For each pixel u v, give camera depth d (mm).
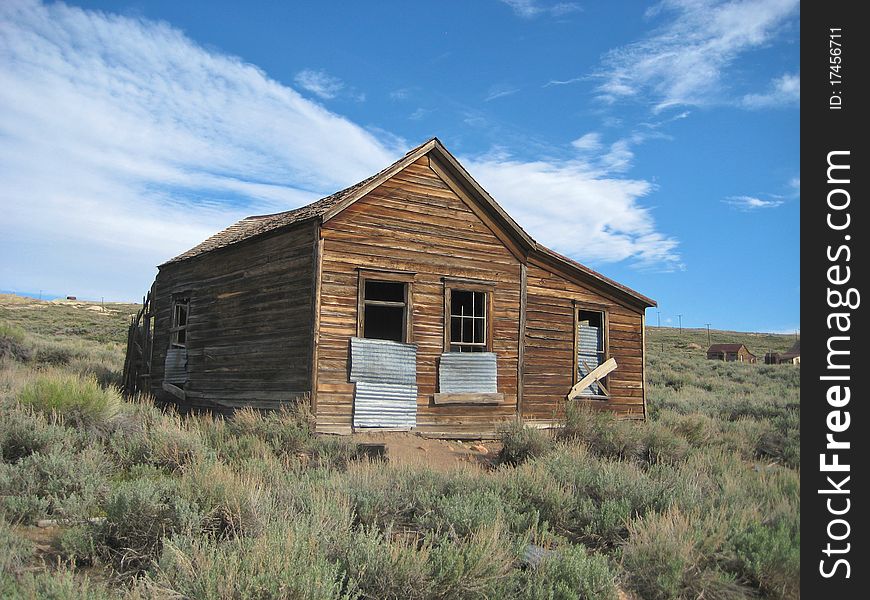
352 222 14508
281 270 15133
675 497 7875
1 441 8641
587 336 18281
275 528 5914
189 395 18078
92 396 10906
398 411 14617
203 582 4797
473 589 5418
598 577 5777
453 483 8836
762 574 4992
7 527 6059
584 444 13172
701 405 20078
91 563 5922
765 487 6027
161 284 21281
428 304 15406
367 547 5711
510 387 16422
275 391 14711
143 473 8648
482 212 16469
